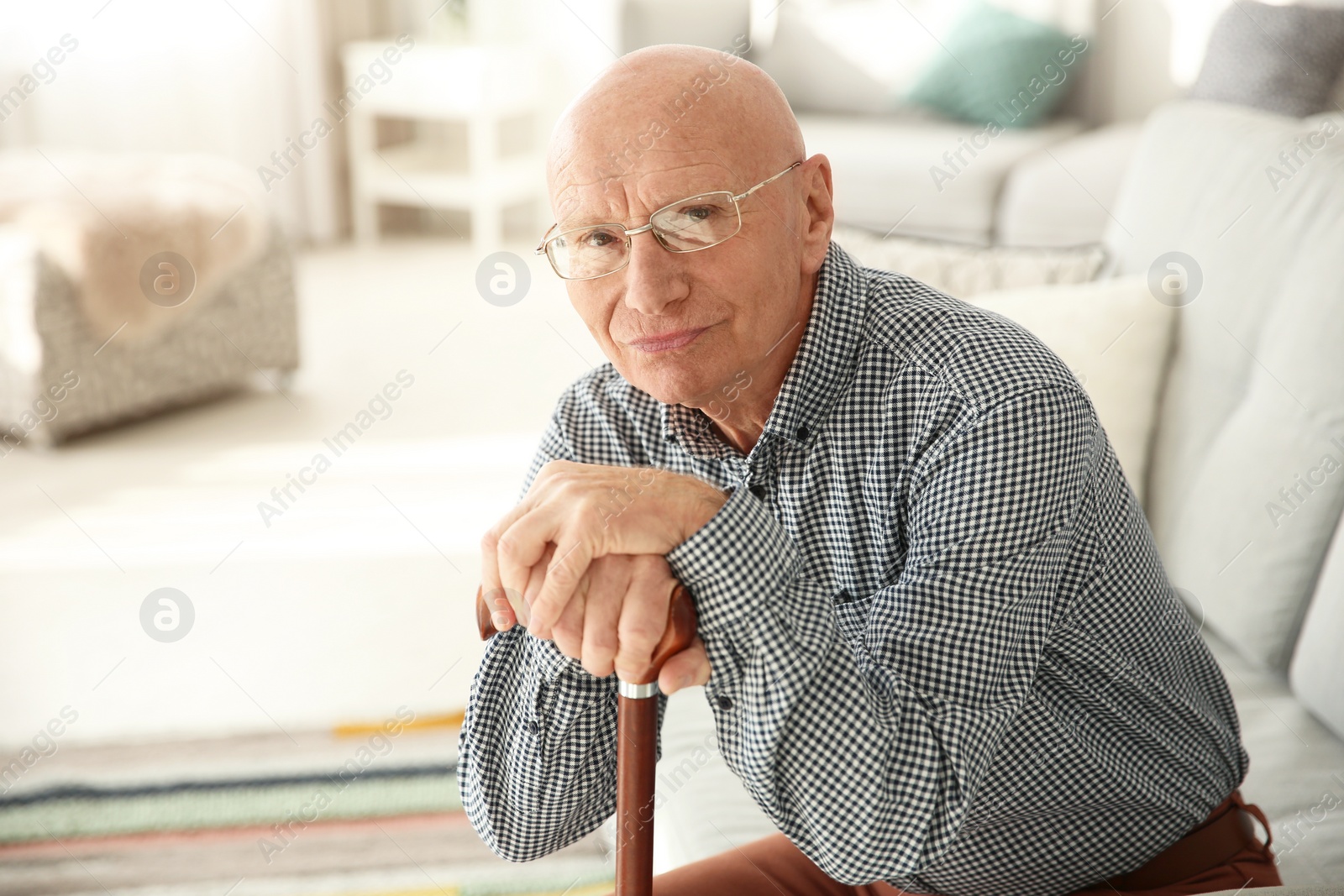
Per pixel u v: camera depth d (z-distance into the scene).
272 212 3.55
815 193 0.91
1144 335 1.47
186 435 3.28
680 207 0.83
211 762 1.93
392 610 2.37
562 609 0.71
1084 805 0.93
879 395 0.89
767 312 0.86
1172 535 1.39
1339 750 1.16
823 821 0.74
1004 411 0.81
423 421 3.37
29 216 3.11
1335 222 1.26
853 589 0.94
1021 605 0.81
